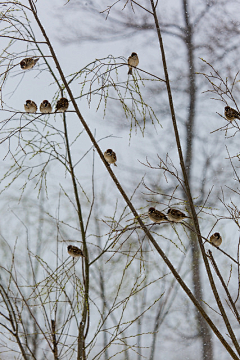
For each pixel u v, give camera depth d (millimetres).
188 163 16984
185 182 6012
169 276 12828
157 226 13336
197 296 13773
